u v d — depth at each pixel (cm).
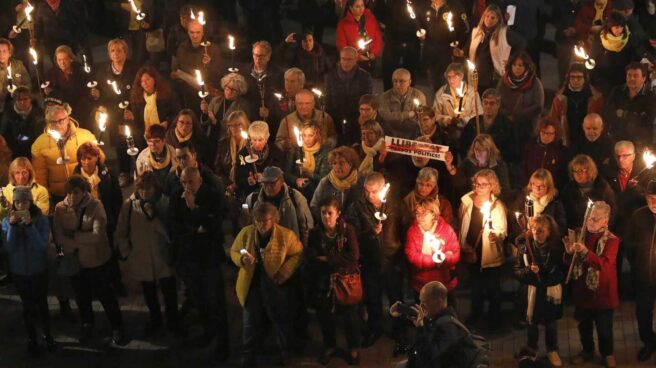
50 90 2603
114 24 3591
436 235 1967
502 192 2091
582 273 1916
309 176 2180
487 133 2281
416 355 1705
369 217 1959
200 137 2297
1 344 2130
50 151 2222
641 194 2064
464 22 2747
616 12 2622
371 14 2792
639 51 2623
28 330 2066
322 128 2211
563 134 2375
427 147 2056
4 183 2231
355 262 1923
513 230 2038
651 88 2369
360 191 2067
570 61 2895
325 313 1973
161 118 2494
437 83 2814
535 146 2223
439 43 2764
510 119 2297
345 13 2778
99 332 2159
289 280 1947
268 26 3247
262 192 1983
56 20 2980
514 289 2245
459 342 1669
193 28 2648
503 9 2923
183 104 2686
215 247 1983
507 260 2056
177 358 2069
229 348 2077
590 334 1983
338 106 2481
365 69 2784
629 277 2247
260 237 1930
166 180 2034
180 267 1994
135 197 2038
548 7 3019
